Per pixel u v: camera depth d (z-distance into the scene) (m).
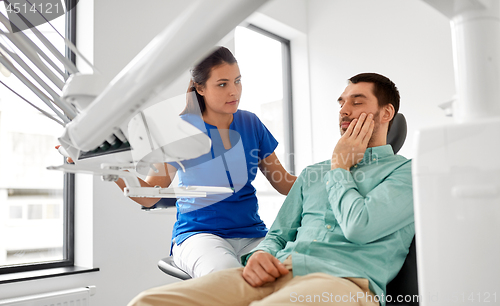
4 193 2.06
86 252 2.09
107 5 2.15
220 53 1.25
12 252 2.06
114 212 2.14
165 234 2.34
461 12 0.37
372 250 0.88
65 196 2.21
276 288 0.84
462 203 0.35
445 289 0.35
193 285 0.82
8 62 0.51
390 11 2.91
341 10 3.23
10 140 2.08
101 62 2.10
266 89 3.46
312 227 1.01
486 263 0.34
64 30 2.17
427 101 2.68
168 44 0.28
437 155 0.36
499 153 0.34
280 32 3.43
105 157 0.55
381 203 0.87
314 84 3.39
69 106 0.50
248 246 1.34
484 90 0.36
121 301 2.13
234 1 0.25
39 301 1.76
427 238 0.36
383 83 1.06
